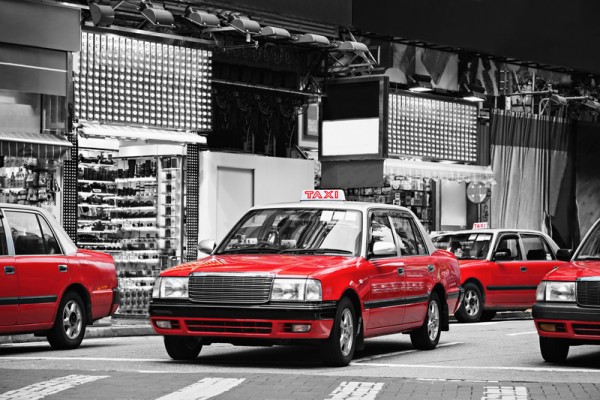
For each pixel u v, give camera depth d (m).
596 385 12.70
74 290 17.77
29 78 24.55
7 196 24.17
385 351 17.64
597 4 41.59
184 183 28.19
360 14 33.59
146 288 26.73
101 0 26.16
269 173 31.14
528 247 28.33
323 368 14.72
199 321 14.71
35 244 16.95
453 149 37.16
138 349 17.62
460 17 36.72
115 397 11.38
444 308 18.42
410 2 35.16
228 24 28.38
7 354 16.69
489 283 25.88
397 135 35.12
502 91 39.94
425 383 12.76
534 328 23.33
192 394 11.62
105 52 26.47
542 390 12.20
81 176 26.25
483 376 13.80
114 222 26.86
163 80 27.77
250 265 14.73
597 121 43.62
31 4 24.47
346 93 32.84
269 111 32.22
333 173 33.16
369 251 15.89
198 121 28.59
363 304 15.35
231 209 29.94
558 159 42.12
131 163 27.64
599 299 14.84
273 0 29.75
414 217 18.09
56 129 25.05
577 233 42.81
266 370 14.27
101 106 26.38
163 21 26.31
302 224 16.16
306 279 14.41
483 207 38.22
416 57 36.59
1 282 15.97
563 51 40.38
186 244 28.11
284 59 32.12
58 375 13.29
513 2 38.56
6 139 23.53
